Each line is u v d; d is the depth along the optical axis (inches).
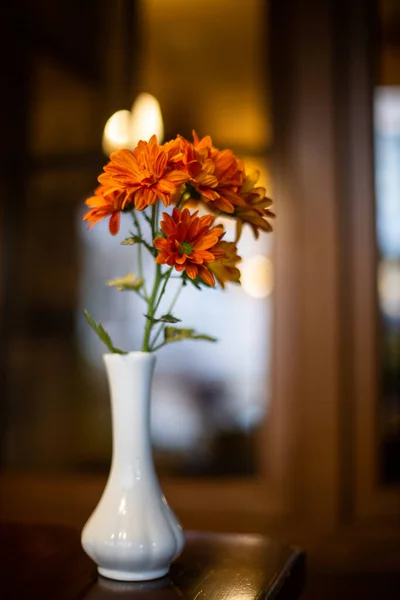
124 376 36.0
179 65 90.3
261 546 43.6
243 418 87.0
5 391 90.3
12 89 92.0
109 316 94.7
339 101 81.7
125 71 90.9
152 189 32.5
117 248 93.8
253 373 84.8
